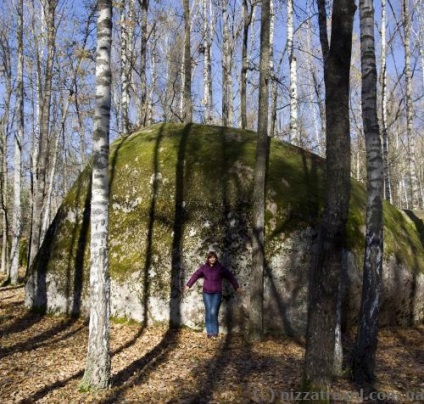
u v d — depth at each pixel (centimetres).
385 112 1838
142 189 1045
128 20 1691
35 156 1856
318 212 942
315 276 498
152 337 854
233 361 716
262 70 854
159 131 1184
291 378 629
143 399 561
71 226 1095
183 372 665
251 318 834
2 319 986
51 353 754
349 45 518
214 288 856
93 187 596
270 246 904
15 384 613
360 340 608
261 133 844
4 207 1930
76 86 1658
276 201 941
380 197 626
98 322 589
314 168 1062
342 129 504
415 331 958
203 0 2114
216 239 938
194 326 897
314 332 490
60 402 551
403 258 1014
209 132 1148
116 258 993
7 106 1933
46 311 1035
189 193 998
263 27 859
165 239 966
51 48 1421
